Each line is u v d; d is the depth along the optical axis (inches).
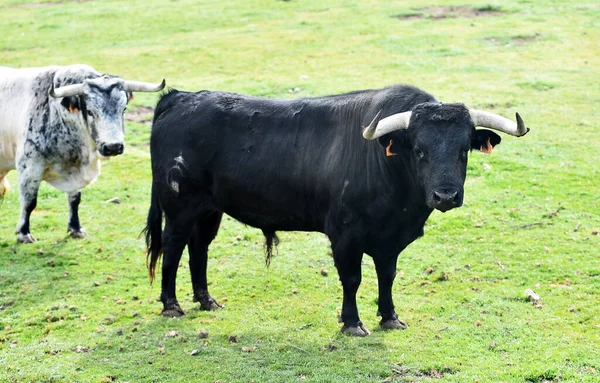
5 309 434.6
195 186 408.5
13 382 357.1
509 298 427.8
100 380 354.3
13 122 529.0
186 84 875.4
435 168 337.7
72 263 493.7
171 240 416.5
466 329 392.8
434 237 515.5
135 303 438.6
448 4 1182.9
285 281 461.4
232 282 462.3
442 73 880.9
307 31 1079.0
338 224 378.6
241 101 410.3
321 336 389.7
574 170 620.4
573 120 729.0
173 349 382.0
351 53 972.6
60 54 1029.2
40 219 566.9
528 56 936.9
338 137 381.7
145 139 729.0
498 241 504.7
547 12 1125.7
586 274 452.4
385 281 391.5
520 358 361.1
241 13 1201.4
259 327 402.3
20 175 522.9
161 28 1143.6
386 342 379.9
